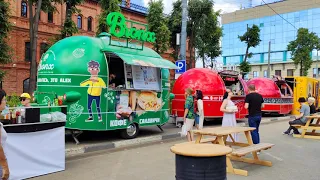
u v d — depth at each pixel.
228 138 9.37
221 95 15.34
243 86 17.00
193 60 32.50
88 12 30.55
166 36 27.44
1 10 15.80
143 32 11.46
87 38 10.05
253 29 33.91
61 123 6.92
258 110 8.99
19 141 6.09
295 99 23.83
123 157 8.45
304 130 12.52
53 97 9.56
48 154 6.65
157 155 8.74
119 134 11.05
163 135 11.80
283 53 71.50
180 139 11.78
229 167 6.97
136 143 10.67
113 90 10.09
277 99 21.17
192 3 28.33
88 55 9.67
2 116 6.09
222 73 16.22
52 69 9.74
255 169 7.32
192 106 9.67
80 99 9.51
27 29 26.58
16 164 6.04
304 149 9.96
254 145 7.77
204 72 15.65
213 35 30.19
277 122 18.86
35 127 6.35
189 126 9.64
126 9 33.28
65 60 9.63
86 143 9.91
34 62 16.91
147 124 11.34
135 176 6.56
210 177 4.04
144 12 35.00
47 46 25.36
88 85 9.59
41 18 27.20
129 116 10.59
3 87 25.16
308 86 24.47
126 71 10.55
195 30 29.12
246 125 16.11
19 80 26.30
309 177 6.65
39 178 6.30
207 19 28.64
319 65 64.38
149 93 11.35
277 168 7.43
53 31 28.03
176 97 15.60
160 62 11.27
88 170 7.02
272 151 9.56
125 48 10.78
